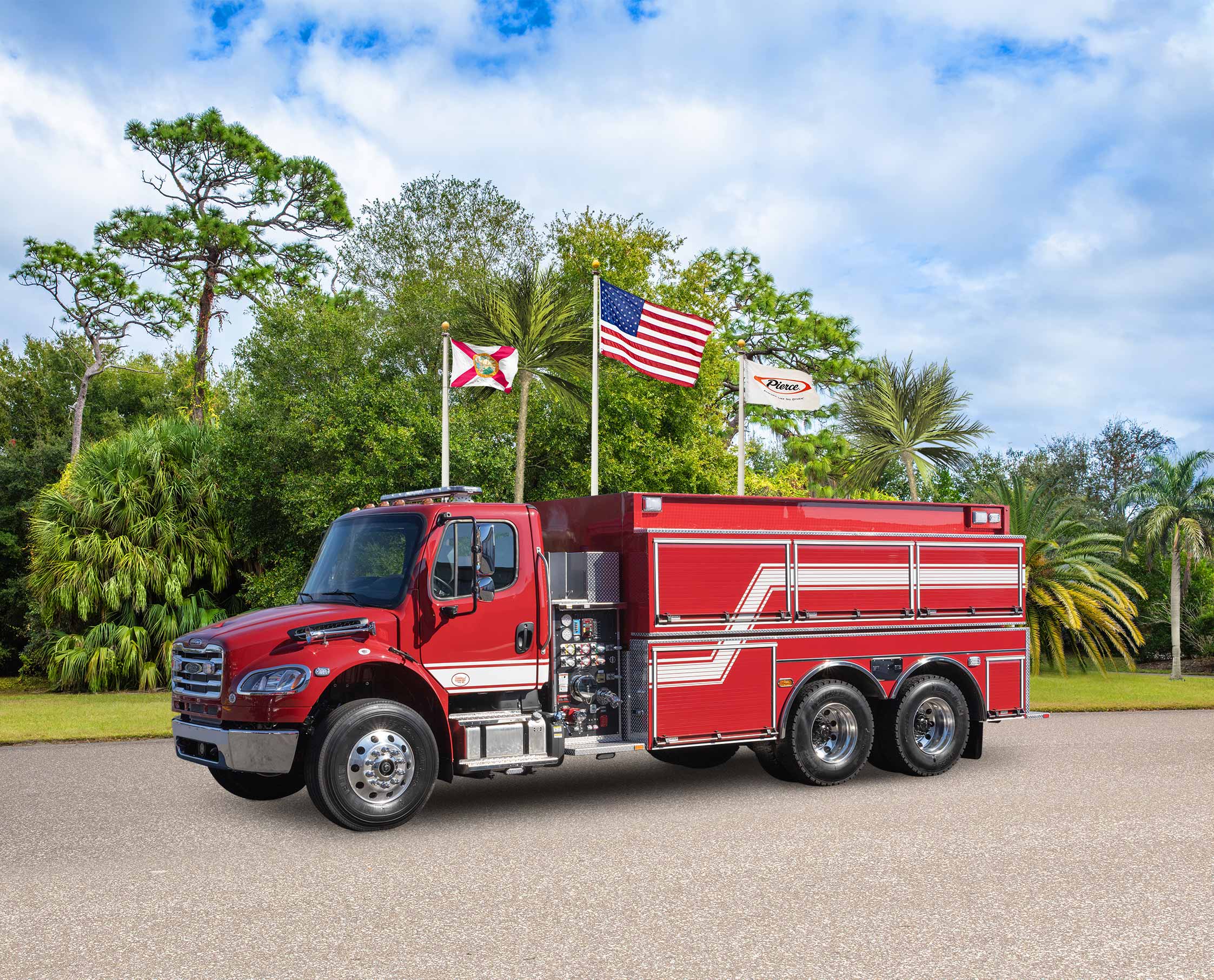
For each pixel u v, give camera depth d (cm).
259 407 1981
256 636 782
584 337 1869
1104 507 3584
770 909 583
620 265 2686
